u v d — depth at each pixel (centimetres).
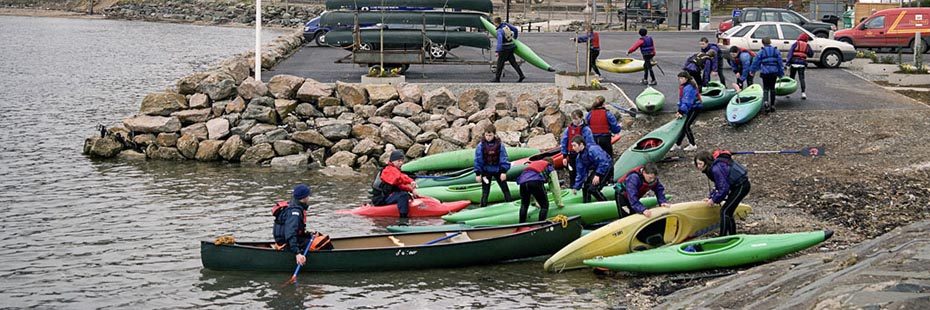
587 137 2034
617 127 2172
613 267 1658
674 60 3978
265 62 3672
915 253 1373
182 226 2061
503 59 3166
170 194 2373
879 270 1302
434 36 3438
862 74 3494
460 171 2455
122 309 1548
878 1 5962
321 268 1706
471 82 3186
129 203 2277
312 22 5188
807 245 1678
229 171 2664
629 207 1795
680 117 2422
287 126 2861
